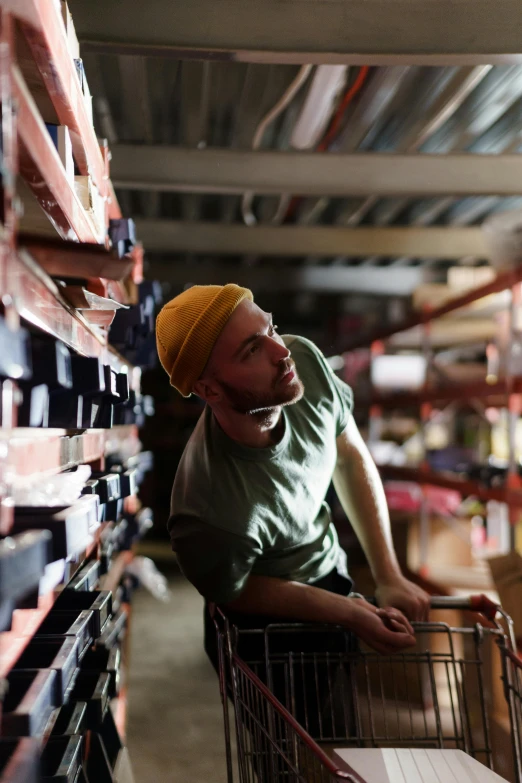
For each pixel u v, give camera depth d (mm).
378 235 5645
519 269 3715
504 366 4332
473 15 2301
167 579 7465
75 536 920
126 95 3434
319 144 4078
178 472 1831
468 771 1369
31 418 959
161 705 3967
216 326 1570
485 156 3902
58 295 1030
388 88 3365
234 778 3090
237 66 3244
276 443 1705
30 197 1147
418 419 7277
